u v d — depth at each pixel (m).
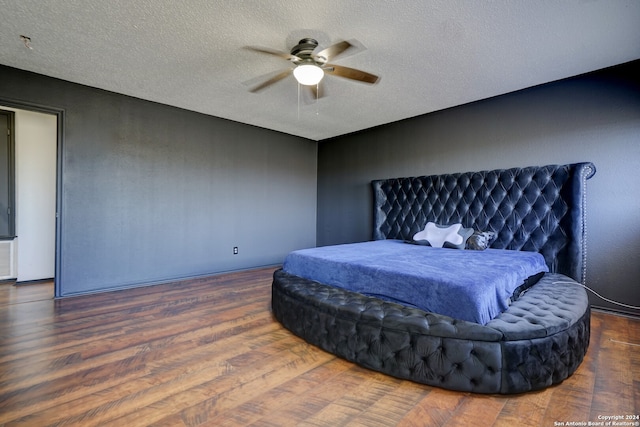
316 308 2.27
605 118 2.95
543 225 3.21
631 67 2.82
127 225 3.81
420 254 2.93
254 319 2.82
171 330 2.55
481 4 2.00
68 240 3.43
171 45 2.57
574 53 2.62
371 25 2.24
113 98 3.66
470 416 1.51
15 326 2.60
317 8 2.07
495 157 3.65
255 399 1.65
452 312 1.83
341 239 5.58
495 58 2.70
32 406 1.56
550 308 1.97
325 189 5.89
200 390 1.72
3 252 4.29
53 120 4.49
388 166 4.80
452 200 3.93
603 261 2.97
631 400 1.61
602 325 2.62
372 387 1.77
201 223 4.46
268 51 2.29
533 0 1.96
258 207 5.14
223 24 2.26
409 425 1.45
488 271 2.14
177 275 4.24
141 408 1.56
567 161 3.16
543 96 3.30
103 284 3.65
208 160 4.51
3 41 2.52
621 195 2.88
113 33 2.39
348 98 3.68
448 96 3.61
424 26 2.25
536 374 1.66
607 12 2.07
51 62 2.90
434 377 1.75
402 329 1.85
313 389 1.75
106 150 3.64
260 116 4.49
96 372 1.89
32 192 4.33
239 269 4.90
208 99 3.83
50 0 2.01
